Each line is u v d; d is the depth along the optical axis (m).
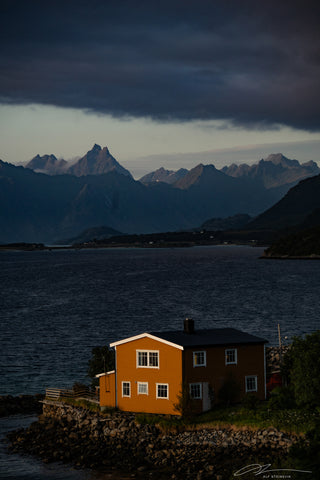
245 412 49.50
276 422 46.03
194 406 50.78
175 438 46.47
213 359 51.97
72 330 110.19
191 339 53.12
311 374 48.88
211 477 39.78
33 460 47.00
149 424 49.31
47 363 82.25
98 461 45.38
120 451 46.38
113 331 108.56
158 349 51.88
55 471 44.31
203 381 51.50
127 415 52.03
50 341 98.81
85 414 53.66
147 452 45.41
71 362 82.69
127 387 53.38
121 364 53.72
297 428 44.53
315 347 50.03
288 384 56.47
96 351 61.66
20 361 83.44
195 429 47.78
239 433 45.62
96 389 59.34
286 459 39.97
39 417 57.47
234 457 42.22
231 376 52.41
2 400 63.88
